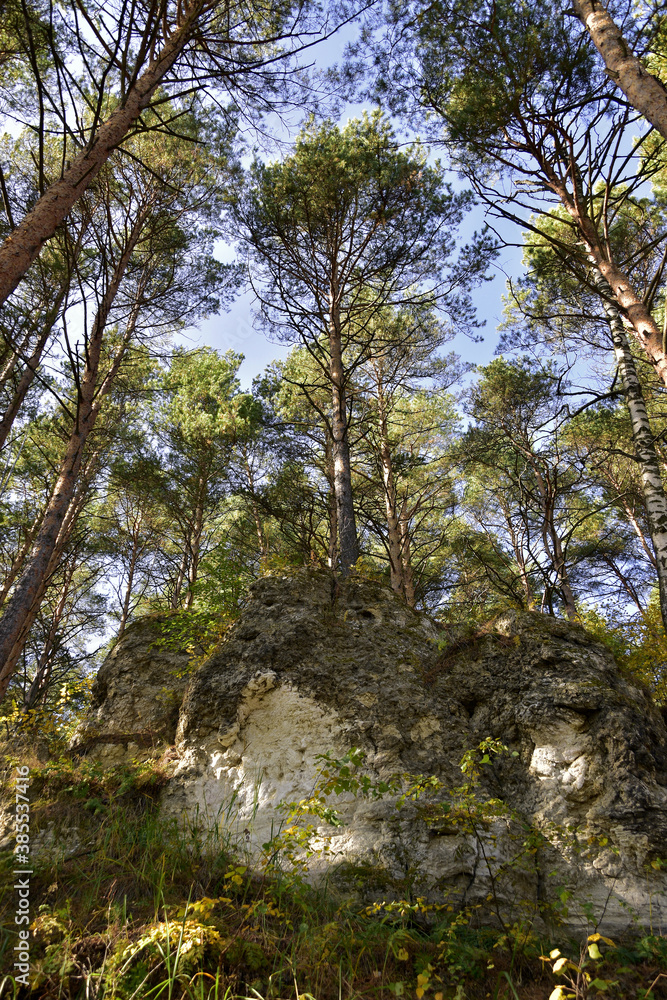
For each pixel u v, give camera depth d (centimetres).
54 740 695
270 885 423
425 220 1105
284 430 1369
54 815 504
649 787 494
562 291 1091
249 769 559
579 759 521
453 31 782
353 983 341
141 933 338
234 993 315
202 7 671
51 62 938
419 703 591
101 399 1163
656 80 576
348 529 956
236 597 904
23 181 1073
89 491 1245
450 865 473
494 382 1366
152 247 1157
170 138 1054
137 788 555
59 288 959
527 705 566
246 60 717
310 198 1077
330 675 612
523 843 476
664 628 694
